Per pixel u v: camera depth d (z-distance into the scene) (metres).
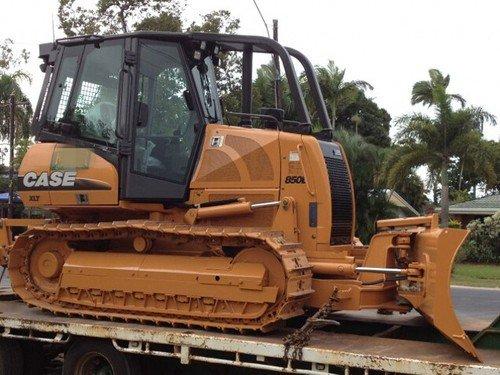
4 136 38.78
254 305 6.34
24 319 7.05
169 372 7.02
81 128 7.41
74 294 7.20
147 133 7.15
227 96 23.92
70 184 7.33
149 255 6.97
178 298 6.66
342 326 7.27
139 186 7.11
